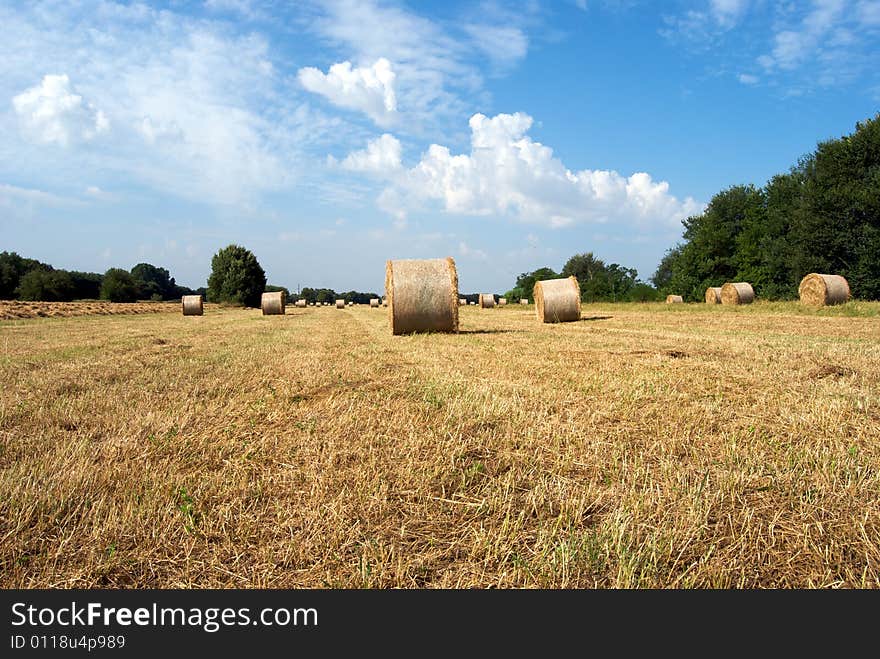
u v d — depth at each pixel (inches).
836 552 120.5
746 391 279.1
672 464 169.8
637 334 622.5
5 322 1091.9
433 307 639.1
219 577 114.0
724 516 136.9
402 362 398.9
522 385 296.5
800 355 403.5
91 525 135.4
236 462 177.3
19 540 127.6
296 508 143.4
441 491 155.4
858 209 1494.8
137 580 114.0
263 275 3489.2
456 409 239.9
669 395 267.7
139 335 704.4
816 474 160.9
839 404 242.2
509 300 4030.5
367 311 2130.9
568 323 882.1
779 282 1800.0
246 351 492.7
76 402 266.5
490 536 127.0
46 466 171.6
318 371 360.2
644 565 112.8
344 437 205.0
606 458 180.5
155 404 262.2
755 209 2255.2
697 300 2316.7
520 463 176.9
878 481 155.3
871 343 483.8
